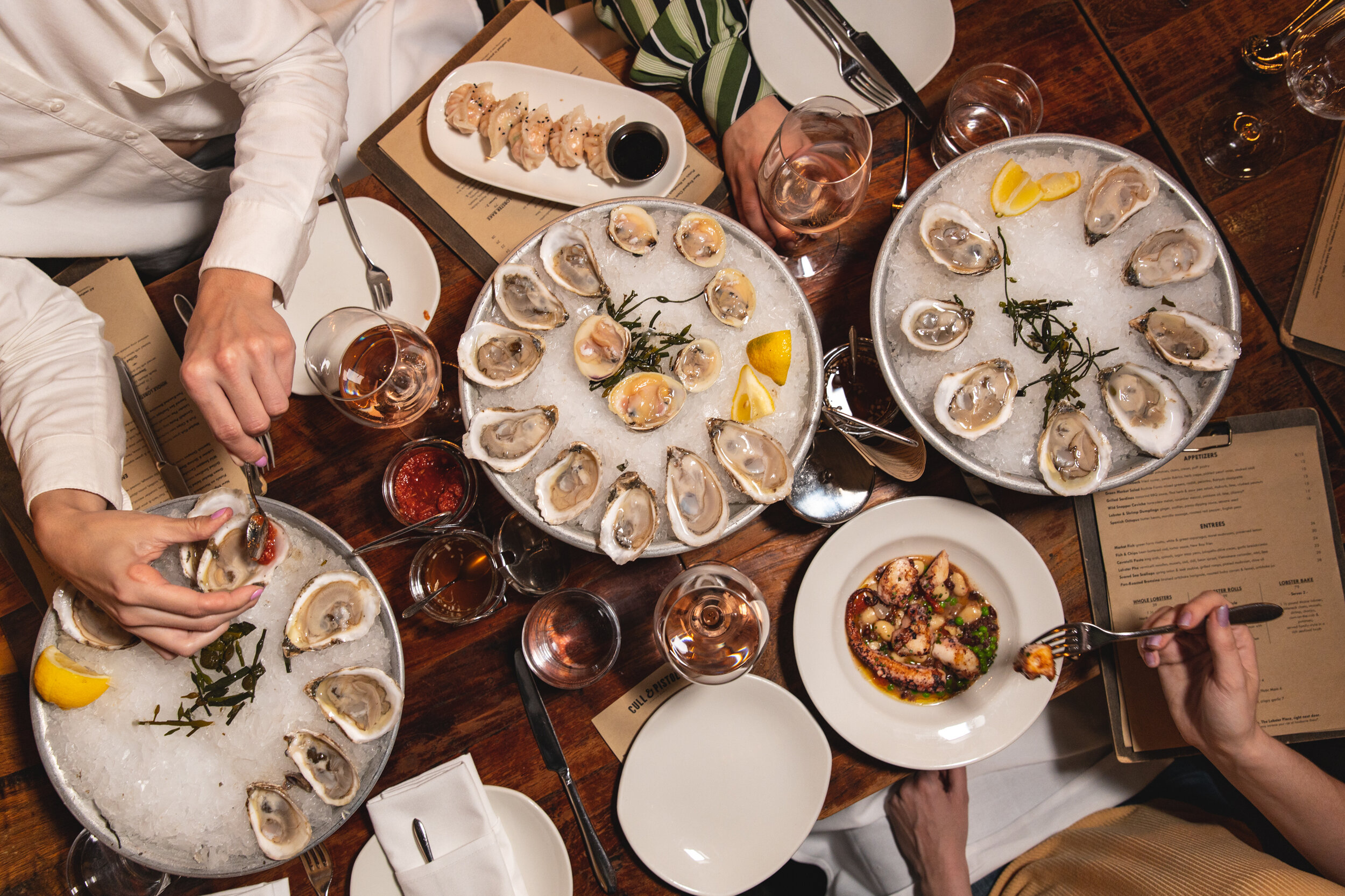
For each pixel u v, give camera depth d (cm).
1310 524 137
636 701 136
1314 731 137
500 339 122
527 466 121
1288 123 141
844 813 186
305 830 115
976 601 136
